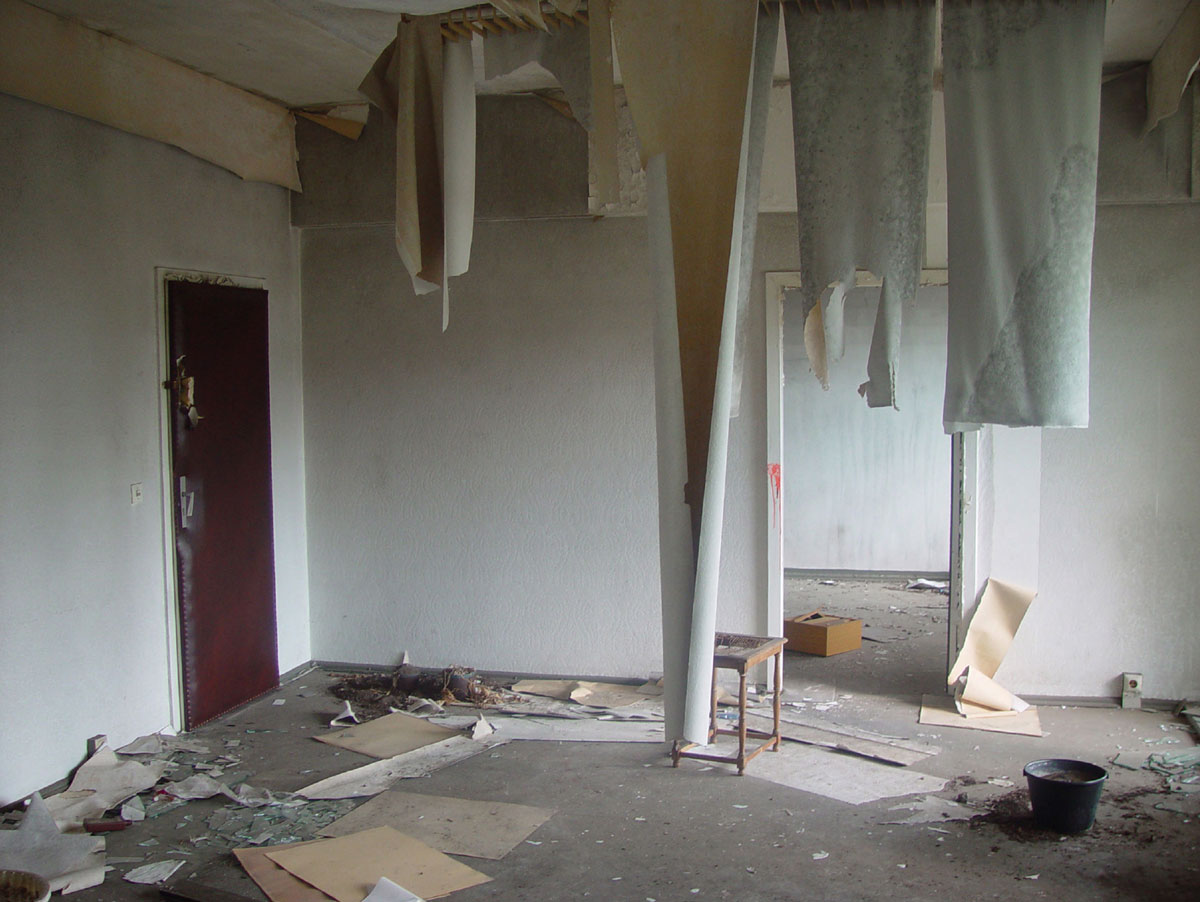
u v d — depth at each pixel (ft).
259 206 18.78
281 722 17.39
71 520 14.48
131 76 15.23
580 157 18.21
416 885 11.59
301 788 14.49
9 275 13.44
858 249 10.39
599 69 10.46
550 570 19.33
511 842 12.73
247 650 18.30
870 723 17.04
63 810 13.38
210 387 17.29
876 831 12.96
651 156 9.80
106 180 15.10
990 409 10.26
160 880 11.81
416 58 11.30
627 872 11.96
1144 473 17.24
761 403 18.25
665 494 9.75
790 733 16.44
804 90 10.42
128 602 15.64
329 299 19.95
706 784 14.56
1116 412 17.26
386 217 19.19
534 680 19.36
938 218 17.02
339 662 20.48
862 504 29.81
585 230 18.78
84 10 13.67
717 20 9.62
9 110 13.39
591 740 16.38
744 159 9.57
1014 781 14.49
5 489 13.41
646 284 18.60
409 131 11.28
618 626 19.11
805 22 10.37
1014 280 10.16
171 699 16.63
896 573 29.73
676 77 9.71
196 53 15.69
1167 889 11.39
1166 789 14.12
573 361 18.99
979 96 10.16
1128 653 17.53
